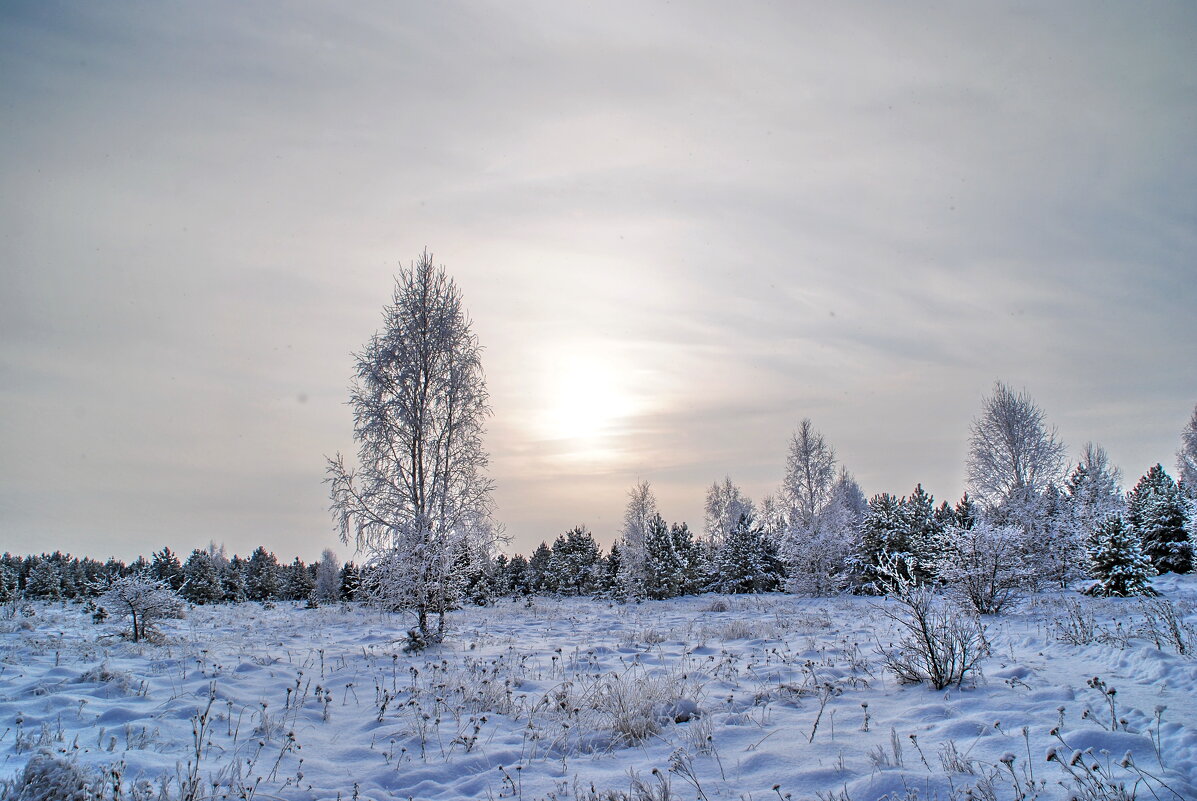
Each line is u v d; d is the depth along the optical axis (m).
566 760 6.20
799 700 7.73
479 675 10.02
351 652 13.09
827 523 32.06
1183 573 31.70
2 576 29.38
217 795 5.21
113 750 6.20
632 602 33.47
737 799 4.91
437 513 16.98
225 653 12.28
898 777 4.87
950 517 43.44
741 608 24.95
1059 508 28.59
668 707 7.50
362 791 5.55
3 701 7.89
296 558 53.94
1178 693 6.52
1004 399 31.75
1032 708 6.38
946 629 8.02
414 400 17.55
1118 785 4.34
